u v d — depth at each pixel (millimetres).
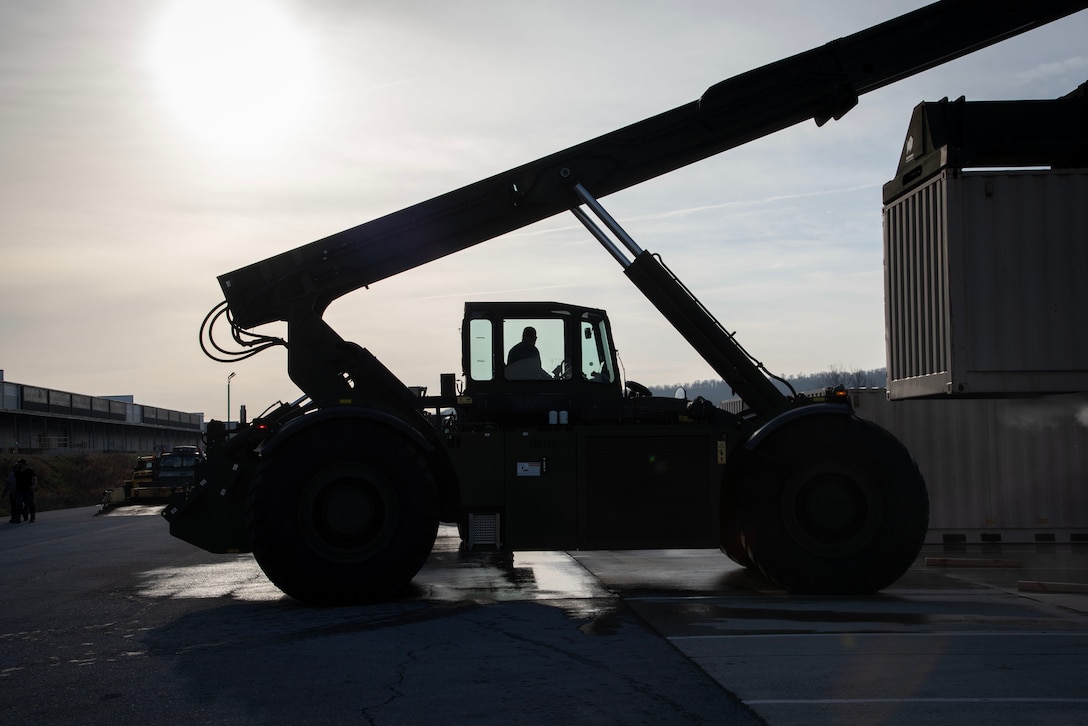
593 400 9367
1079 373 9664
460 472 8500
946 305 9773
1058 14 9102
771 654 5676
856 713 4414
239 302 9219
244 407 9055
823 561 8086
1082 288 9719
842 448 8164
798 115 9211
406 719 4453
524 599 8156
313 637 6496
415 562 8008
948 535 13039
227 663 5727
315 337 9125
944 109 10133
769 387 8750
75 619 7656
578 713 4484
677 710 4496
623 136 9164
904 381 10812
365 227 9219
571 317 9500
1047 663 5383
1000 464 13062
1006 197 9766
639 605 7680
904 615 7062
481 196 9172
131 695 5031
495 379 9367
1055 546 12836
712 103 9141
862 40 9180
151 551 14422
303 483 7945
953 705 4535
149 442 90125
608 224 8953
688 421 8891
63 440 64062
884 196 11273
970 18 9125
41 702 4926
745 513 8227
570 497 8492
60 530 21250
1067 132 10078
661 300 8828
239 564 12109
